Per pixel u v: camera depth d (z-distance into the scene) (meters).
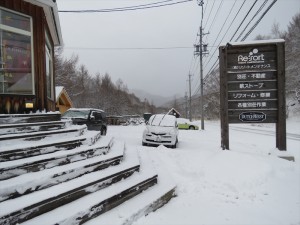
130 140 15.67
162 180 5.79
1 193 3.41
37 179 3.83
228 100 8.88
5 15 6.46
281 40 8.61
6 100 6.22
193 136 19.45
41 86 7.12
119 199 4.38
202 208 4.77
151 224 4.07
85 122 12.94
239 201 5.14
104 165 5.13
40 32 7.21
